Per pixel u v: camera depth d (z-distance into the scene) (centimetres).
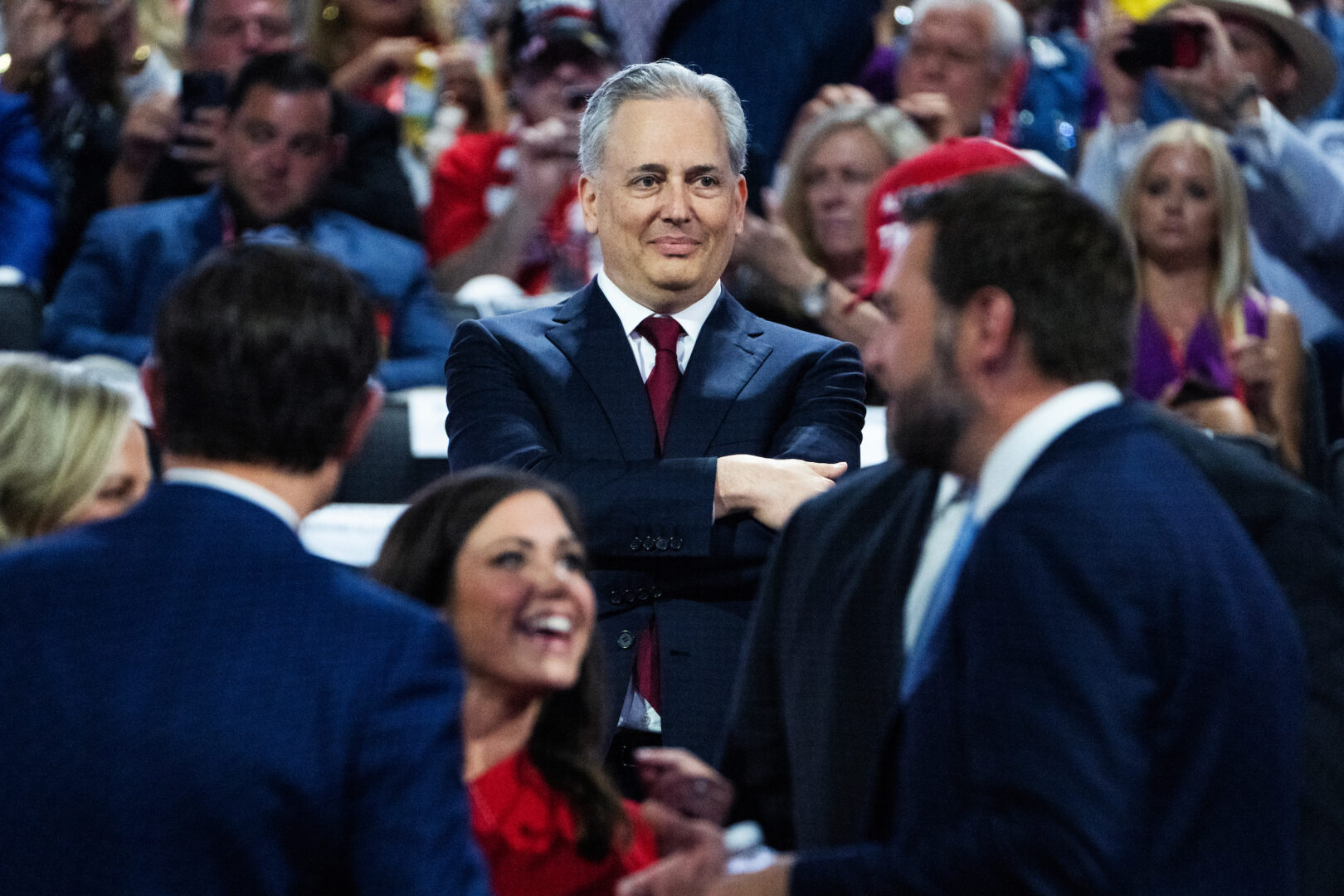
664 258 895
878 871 577
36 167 1600
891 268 643
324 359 577
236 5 1684
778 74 1661
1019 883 536
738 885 609
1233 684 562
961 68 1619
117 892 516
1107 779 535
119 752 525
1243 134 1619
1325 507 666
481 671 707
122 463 869
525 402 895
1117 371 620
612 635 866
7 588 557
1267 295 1588
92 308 1409
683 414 894
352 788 535
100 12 1672
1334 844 634
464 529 708
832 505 712
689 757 722
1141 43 1659
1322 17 1983
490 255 1598
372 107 1548
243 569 555
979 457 625
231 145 1424
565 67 1598
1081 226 617
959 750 577
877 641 660
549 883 713
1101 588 557
